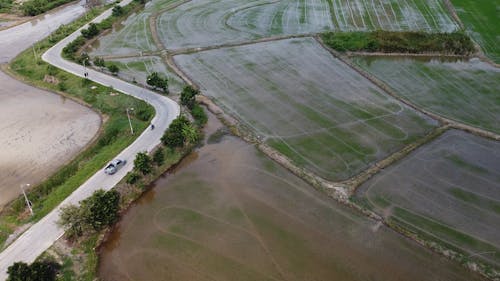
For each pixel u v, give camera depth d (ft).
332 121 174.70
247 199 134.21
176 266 110.73
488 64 227.40
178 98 192.95
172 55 245.04
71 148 161.27
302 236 119.75
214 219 126.62
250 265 110.93
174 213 129.29
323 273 108.47
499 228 122.11
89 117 183.83
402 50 240.94
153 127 167.22
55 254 112.27
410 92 197.88
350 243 117.19
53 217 124.16
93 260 111.24
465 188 137.49
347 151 155.53
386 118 176.35
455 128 168.86
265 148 157.38
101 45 268.41
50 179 140.87
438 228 121.70
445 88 201.46
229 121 174.81
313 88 202.39
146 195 137.39
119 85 206.90
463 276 107.24
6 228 121.39
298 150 156.46
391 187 137.69
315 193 135.74
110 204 121.60
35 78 223.10
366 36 251.19
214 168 148.97
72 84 210.79
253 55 242.37
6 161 153.69
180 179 144.15
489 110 181.88
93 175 140.97
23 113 187.83
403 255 113.19
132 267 110.63
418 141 160.04
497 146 158.30
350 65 226.38
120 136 165.99
